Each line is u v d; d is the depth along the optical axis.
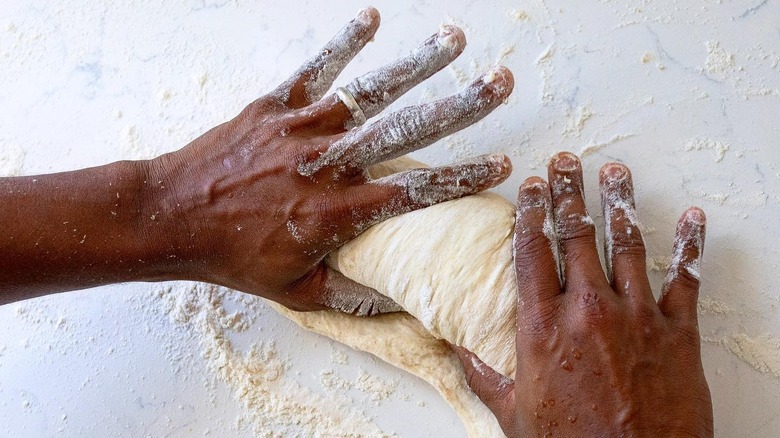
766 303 0.49
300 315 0.50
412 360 0.49
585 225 0.42
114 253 0.44
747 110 0.51
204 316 0.52
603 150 0.51
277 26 0.56
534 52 0.53
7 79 0.57
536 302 0.40
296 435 0.51
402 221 0.44
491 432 0.47
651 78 0.52
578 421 0.39
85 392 0.52
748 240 0.49
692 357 0.40
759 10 0.52
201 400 0.52
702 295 0.49
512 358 0.42
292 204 0.43
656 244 0.49
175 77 0.56
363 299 0.48
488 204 0.44
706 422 0.40
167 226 0.44
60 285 0.44
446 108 0.42
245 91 0.55
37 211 0.43
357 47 0.46
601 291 0.40
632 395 0.39
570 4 0.54
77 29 0.58
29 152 0.56
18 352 0.53
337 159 0.43
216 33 0.57
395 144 0.42
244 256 0.45
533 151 0.51
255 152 0.44
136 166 0.45
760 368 0.48
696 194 0.50
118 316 0.53
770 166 0.50
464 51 0.54
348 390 0.51
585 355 0.39
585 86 0.52
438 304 0.43
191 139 0.55
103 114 0.56
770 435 0.47
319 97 0.46
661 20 0.53
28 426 0.52
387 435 0.50
